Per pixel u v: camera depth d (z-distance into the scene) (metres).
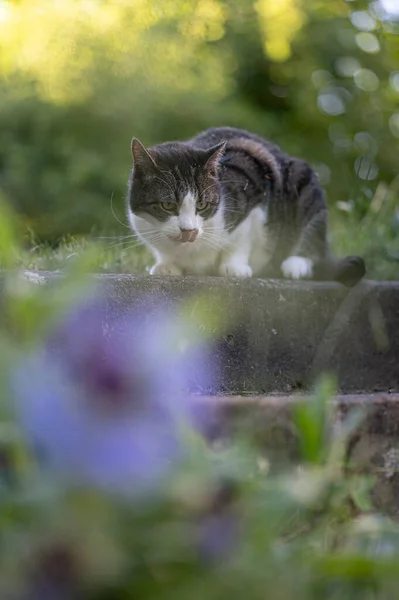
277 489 1.41
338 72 12.62
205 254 4.52
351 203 6.36
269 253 4.89
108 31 11.14
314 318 4.05
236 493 1.37
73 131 11.31
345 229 6.26
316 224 5.01
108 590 1.25
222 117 11.48
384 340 4.29
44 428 1.26
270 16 11.76
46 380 1.32
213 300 3.64
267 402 2.54
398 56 9.37
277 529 1.62
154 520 1.29
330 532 1.75
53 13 11.01
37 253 5.06
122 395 1.42
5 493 1.36
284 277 4.80
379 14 10.53
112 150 11.21
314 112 12.46
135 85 11.37
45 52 11.07
